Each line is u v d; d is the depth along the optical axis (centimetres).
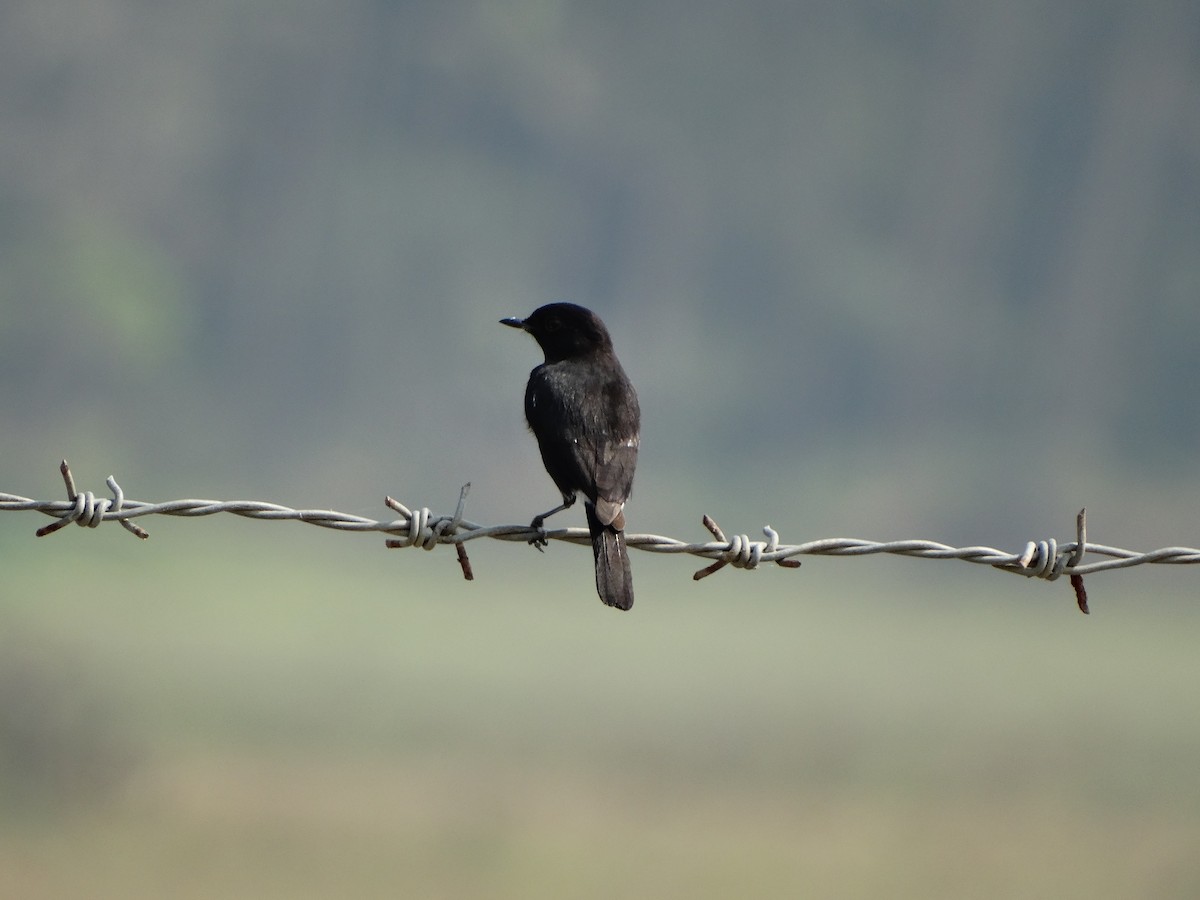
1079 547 585
